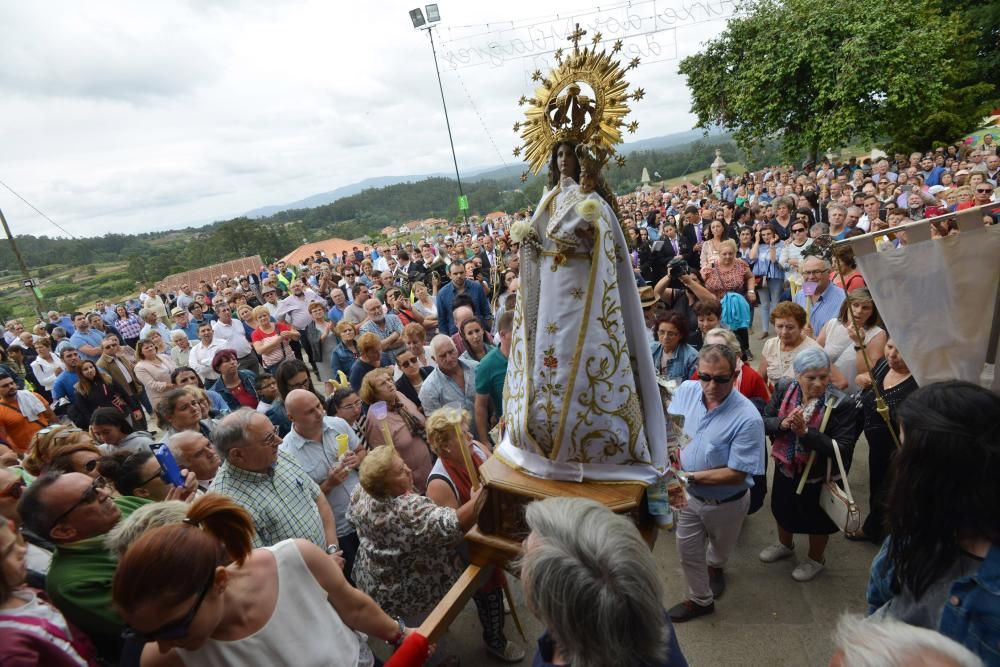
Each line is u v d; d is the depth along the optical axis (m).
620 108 2.11
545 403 2.20
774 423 3.70
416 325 6.02
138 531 2.04
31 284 19.34
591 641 1.27
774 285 8.49
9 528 2.01
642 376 2.37
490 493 2.30
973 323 2.48
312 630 1.97
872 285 2.61
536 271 2.30
